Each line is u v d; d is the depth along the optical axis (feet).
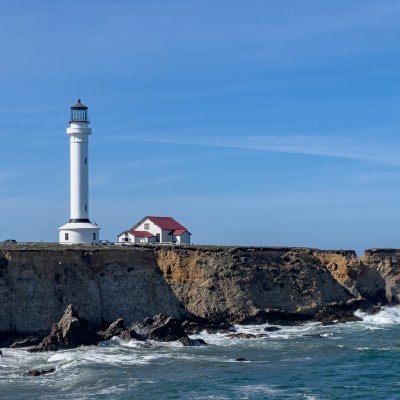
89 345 336.29
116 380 269.23
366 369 300.40
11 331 342.23
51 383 265.13
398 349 347.97
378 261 524.93
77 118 487.61
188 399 245.45
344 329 416.26
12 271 355.77
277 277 449.06
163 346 343.67
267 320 424.05
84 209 486.79
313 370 297.12
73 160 485.15
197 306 415.85
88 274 381.40
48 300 358.84
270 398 250.57
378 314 463.42
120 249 408.46
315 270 473.67
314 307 445.78
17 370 286.05
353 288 486.38
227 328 400.67
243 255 451.94
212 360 312.91
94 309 373.61
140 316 389.60
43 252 371.35
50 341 327.47
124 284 395.34
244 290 427.33
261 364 307.37
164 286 410.11
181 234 563.07
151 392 254.06
